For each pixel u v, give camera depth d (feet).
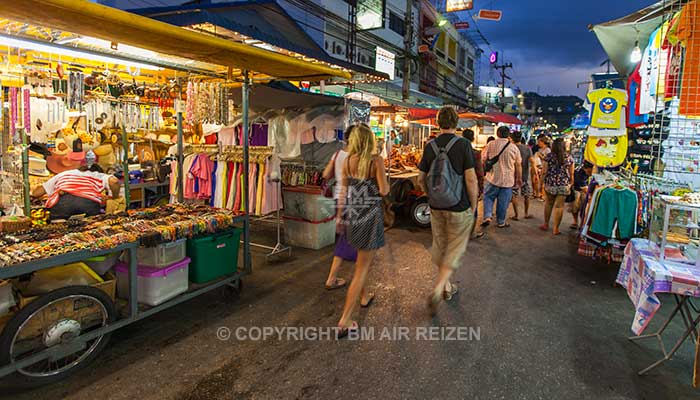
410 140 43.21
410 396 8.66
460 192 12.07
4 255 8.38
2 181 13.37
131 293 10.32
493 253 19.12
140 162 21.40
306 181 20.49
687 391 8.96
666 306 13.69
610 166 18.40
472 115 47.14
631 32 17.57
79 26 8.97
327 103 21.06
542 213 29.68
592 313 12.88
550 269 17.02
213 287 12.71
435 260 12.85
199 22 11.03
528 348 10.68
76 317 9.48
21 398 8.39
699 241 9.61
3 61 12.88
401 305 13.26
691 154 15.11
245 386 8.96
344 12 53.57
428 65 75.15
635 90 18.01
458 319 12.32
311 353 10.33
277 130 21.18
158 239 10.84
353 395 8.68
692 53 13.14
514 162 23.31
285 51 14.02
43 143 15.37
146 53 13.33
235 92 19.12
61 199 13.44
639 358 10.29
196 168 17.97
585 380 9.30
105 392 8.68
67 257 8.91
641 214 15.47
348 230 11.13
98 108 15.29
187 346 10.60
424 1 73.87
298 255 18.47
